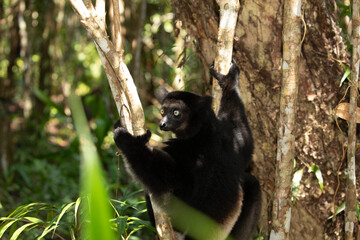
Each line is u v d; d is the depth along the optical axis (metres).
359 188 6.10
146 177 4.96
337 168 5.97
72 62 18.48
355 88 5.44
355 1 5.34
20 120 17.36
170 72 12.79
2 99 14.95
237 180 5.46
